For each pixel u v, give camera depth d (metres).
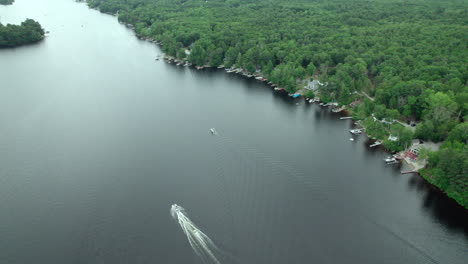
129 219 175.12
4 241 162.75
